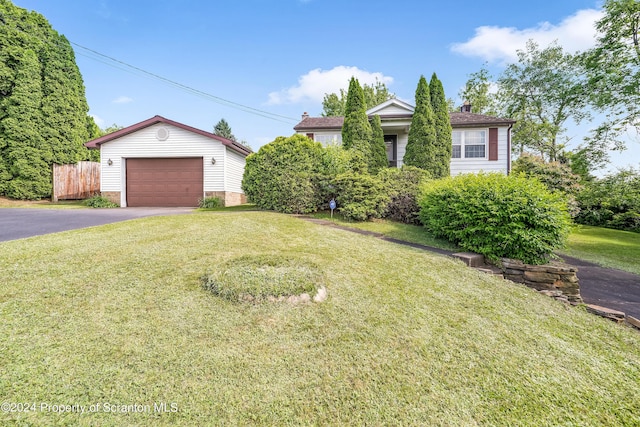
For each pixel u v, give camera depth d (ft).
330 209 29.01
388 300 10.46
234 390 5.96
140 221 20.40
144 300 9.05
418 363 7.23
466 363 7.40
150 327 7.74
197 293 9.69
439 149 41.09
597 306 12.67
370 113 48.73
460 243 18.20
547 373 7.34
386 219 27.14
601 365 7.98
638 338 9.89
